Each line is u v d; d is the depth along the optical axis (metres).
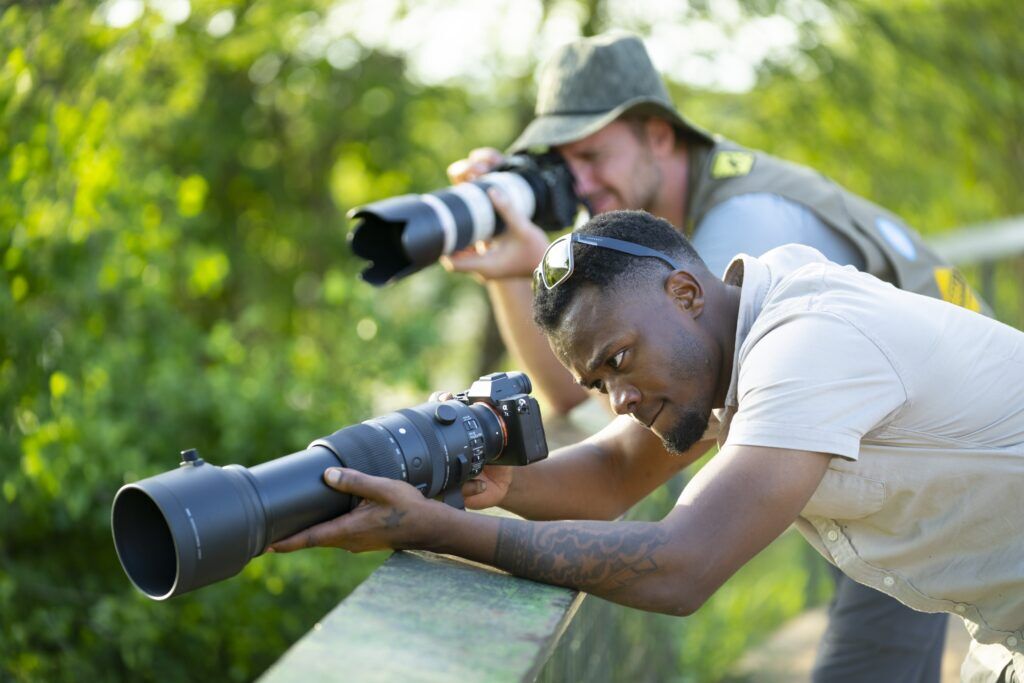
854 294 3.00
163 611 7.59
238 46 13.10
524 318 5.20
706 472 2.92
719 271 4.43
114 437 7.35
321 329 14.81
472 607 2.74
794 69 13.34
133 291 8.41
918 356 2.93
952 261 7.23
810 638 7.92
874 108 13.23
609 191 5.20
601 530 2.88
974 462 2.99
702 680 7.02
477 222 4.95
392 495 2.87
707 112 14.61
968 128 12.80
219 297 15.24
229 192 16.03
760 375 2.90
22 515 7.26
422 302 17.06
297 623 8.36
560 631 2.73
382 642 2.52
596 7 13.57
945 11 12.56
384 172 16.67
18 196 6.15
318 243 16.16
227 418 8.41
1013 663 3.30
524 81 15.40
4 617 6.54
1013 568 3.09
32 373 6.61
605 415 5.18
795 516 2.85
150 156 10.73
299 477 2.81
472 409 3.30
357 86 15.97
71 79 7.04
